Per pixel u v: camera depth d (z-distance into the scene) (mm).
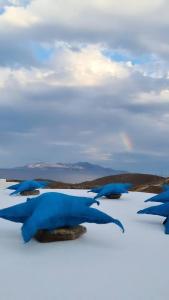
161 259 5707
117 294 4359
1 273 4926
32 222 6039
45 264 5316
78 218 6543
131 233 7363
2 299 4148
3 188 16188
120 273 5031
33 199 6875
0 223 7820
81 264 5359
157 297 4301
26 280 4707
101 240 6707
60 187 20422
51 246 6191
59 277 4832
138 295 4340
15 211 6680
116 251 6055
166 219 8156
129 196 13688
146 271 5148
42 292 4359
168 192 9320
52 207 6367
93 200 7078
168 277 4934
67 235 6520
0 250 5926
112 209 10461
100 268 5215
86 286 4562
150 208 8164
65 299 4191
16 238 6641
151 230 7699
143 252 6062
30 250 5957
